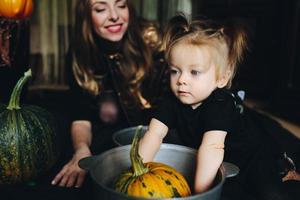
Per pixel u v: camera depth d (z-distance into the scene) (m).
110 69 1.42
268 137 1.21
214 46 0.84
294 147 1.25
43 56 3.43
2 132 0.81
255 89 3.25
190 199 0.57
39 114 0.89
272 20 3.02
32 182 0.88
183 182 0.69
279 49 2.96
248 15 3.17
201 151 0.79
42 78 3.44
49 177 0.92
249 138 1.00
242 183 0.94
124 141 1.04
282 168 1.01
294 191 0.89
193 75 0.84
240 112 0.99
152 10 3.57
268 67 3.13
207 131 0.83
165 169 0.69
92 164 0.68
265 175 0.91
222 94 0.90
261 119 1.47
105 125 1.42
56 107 1.93
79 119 1.27
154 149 0.86
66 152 1.09
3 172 0.82
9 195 0.81
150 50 1.49
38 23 3.38
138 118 1.42
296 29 2.81
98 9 1.26
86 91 1.39
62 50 3.45
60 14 3.38
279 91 2.96
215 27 0.99
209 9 3.41
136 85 1.45
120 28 1.31
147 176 0.66
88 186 0.84
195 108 0.91
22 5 1.06
